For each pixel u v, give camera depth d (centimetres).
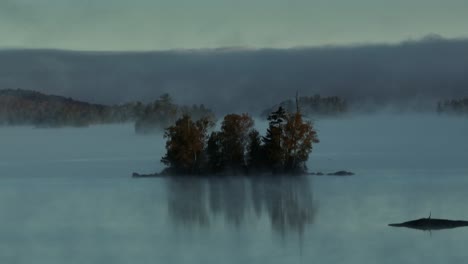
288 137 18638
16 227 12456
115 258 10056
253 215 13075
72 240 11275
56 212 14088
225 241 10869
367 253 9794
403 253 9700
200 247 10525
